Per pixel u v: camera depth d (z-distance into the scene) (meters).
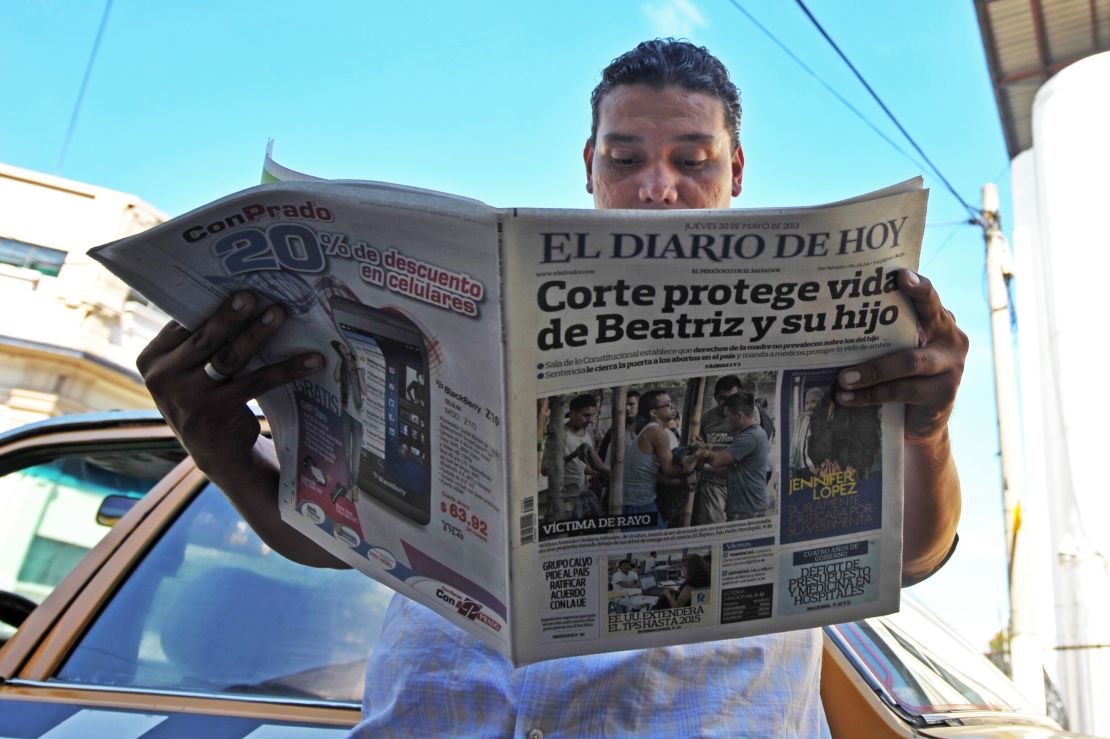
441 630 1.25
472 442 1.04
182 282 1.10
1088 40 12.20
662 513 1.05
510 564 1.02
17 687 1.69
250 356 1.17
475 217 0.92
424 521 1.11
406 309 1.03
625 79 1.50
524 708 1.15
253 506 1.39
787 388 1.06
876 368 1.05
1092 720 8.95
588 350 0.99
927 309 1.04
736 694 1.16
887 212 0.97
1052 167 10.17
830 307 1.02
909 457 1.27
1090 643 9.09
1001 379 10.43
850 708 1.54
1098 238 9.71
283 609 1.77
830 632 1.63
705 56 1.53
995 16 11.86
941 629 1.96
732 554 1.08
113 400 17.08
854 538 1.11
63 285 16.36
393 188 0.96
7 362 15.98
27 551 3.12
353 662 1.66
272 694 1.65
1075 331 9.66
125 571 1.89
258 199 1.01
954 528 1.34
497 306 0.95
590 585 1.06
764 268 0.98
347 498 1.20
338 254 1.04
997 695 1.78
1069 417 9.60
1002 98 12.92
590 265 0.94
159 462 2.30
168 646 1.75
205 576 1.85
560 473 1.02
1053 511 9.75
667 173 1.46
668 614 1.08
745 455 1.06
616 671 1.15
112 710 1.59
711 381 1.04
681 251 0.95
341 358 1.15
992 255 10.80
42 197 16.62
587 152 1.69
